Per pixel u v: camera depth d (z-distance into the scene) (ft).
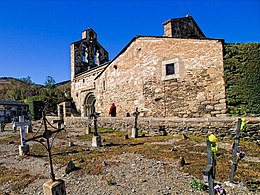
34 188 17.69
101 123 51.44
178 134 37.83
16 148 34.22
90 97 92.43
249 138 31.58
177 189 16.14
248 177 17.83
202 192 15.52
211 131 34.50
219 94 40.65
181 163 21.16
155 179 18.16
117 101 58.03
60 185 12.22
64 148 31.50
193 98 43.47
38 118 96.32
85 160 24.36
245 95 38.68
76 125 60.23
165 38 47.91
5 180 19.77
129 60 54.95
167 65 47.44
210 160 13.60
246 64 39.11
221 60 40.75
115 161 23.48
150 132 41.06
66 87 147.74
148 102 49.98
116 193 15.87
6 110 92.63
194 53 43.88
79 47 103.45
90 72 91.20
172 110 46.11
